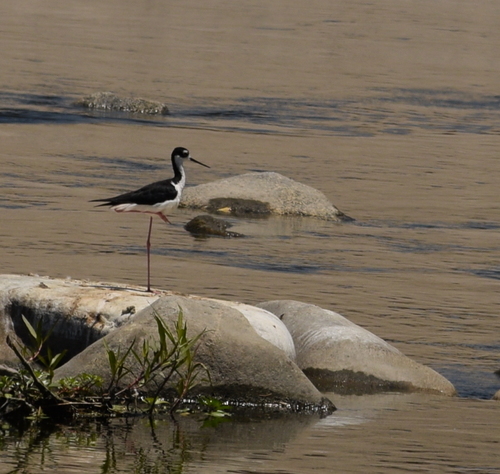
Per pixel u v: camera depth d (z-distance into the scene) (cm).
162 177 2422
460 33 6544
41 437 898
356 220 2162
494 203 2408
